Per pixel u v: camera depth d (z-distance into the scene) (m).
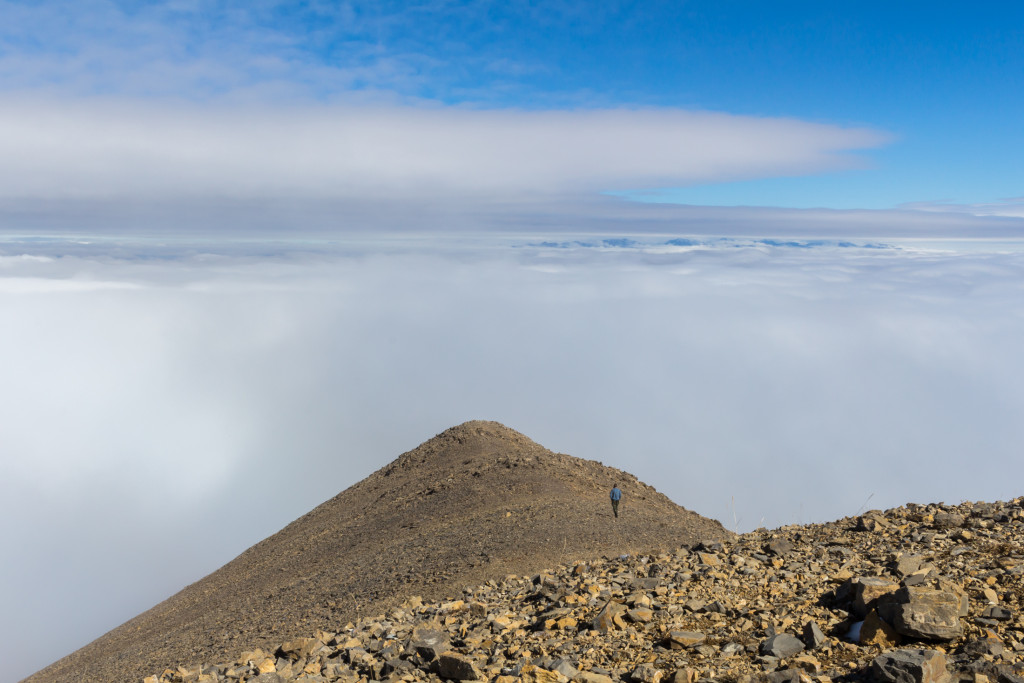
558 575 16.11
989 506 15.23
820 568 12.45
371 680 9.96
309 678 10.05
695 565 13.59
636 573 14.11
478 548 29.77
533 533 30.75
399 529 39.91
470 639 11.20
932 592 9.01
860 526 15.20
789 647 9.22
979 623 8.93
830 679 8.15
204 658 23.58
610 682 8.89
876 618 9.20
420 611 14.96
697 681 8.50
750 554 13.88
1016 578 10.12
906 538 13.53
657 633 10.41
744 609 10.94
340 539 43.78
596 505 36.00
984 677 7.56
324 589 31.11
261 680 10.14
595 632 10.69
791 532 16.11
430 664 10.05
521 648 10.56
